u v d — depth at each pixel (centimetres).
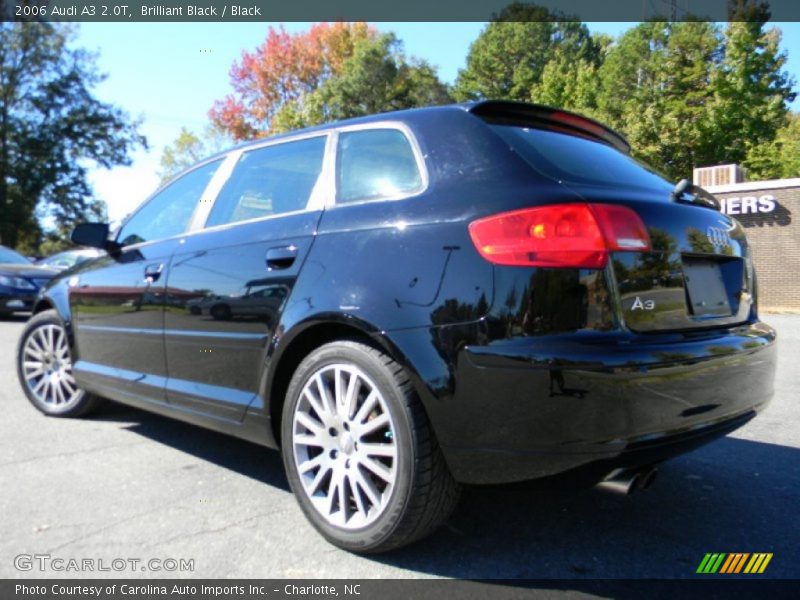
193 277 330
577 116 293
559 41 4769
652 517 287
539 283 213
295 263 277
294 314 268
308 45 4503
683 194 271
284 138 331
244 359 297
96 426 429
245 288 297
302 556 249
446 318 224
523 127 271
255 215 321
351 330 259
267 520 282
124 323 379
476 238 225
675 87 2727
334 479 256
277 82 4481
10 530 270
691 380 227
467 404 219
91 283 414
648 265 230
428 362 225
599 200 227
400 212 251
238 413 300
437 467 232
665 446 223
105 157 3647
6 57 3362
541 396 209
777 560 247
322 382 261
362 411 245
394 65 3891
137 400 372
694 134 2572
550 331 211
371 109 3859
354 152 289
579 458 211
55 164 3459
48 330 457
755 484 327
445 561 246
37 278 1138
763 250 1669
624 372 210
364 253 253
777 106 2555
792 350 810
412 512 232
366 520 245
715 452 380
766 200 1656
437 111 272
